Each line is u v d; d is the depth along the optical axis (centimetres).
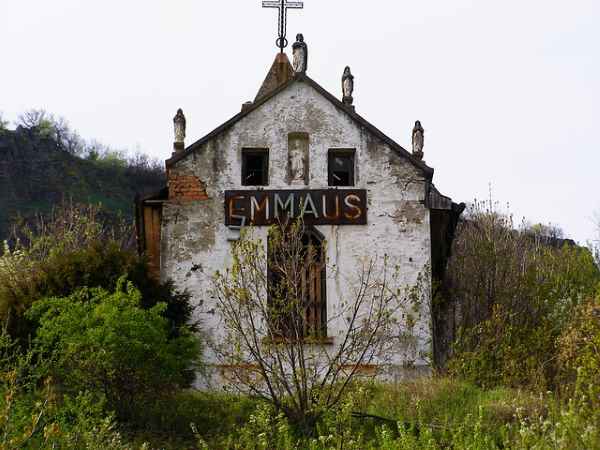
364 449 1334
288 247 1781
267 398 1577
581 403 1304
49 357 1552
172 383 1622
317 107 2122
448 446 1318
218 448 1467
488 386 1798
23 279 1902
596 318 1795
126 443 1435
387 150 2106
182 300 1912
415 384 1736
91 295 1756
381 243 2059
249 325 1788
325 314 2014
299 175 2089
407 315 1864
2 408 1212
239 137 2102
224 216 2059
